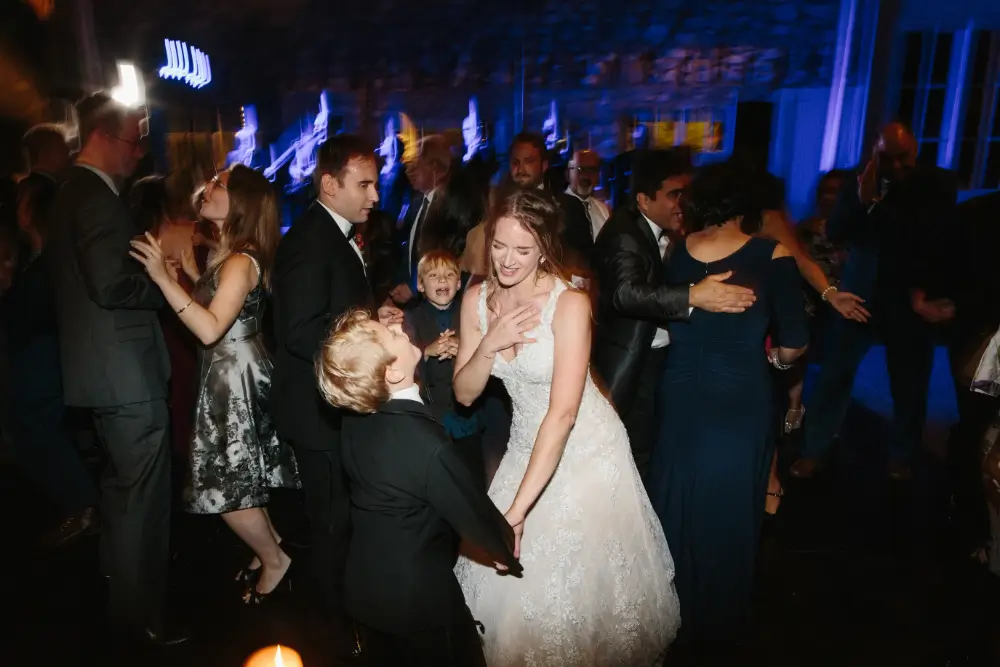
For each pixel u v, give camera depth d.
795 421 4.14
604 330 3.30
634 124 7.80
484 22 7.97
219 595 3.30
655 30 7.78
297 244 2.66
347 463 2.22
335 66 7.99
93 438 4.62
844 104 7.36
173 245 3.83
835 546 3.64
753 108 7.53
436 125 8.00
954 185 3.96
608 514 2.55
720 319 2.69
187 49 7.84
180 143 7.83
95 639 3.01
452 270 3.61
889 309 4.11
